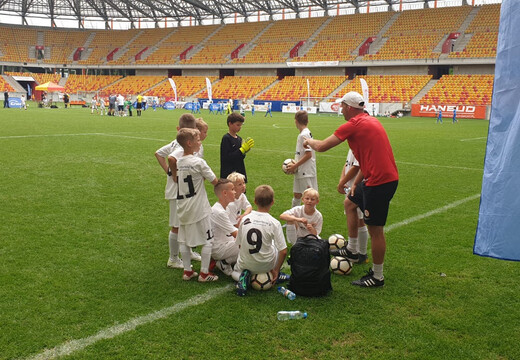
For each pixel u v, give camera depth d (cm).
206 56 6038
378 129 458
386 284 480
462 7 5025
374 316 407
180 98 5484
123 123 2677
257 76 5781
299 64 5262
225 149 625
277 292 457
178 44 6488
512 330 386
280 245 453
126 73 6850
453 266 531
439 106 4134
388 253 573
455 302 439
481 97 4116
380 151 453
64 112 3759
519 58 315
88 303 420
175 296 441
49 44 6944
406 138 2133
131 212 741
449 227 688
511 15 319
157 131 2173
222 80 5819
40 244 577
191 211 463
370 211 461
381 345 358
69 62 6775
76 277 480
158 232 642
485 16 4781
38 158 1252
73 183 947
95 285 461
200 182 468
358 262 557
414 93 4478
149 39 6794
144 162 1242
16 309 404
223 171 630
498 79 327
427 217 743
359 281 480
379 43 5100
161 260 539
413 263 540
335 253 566
